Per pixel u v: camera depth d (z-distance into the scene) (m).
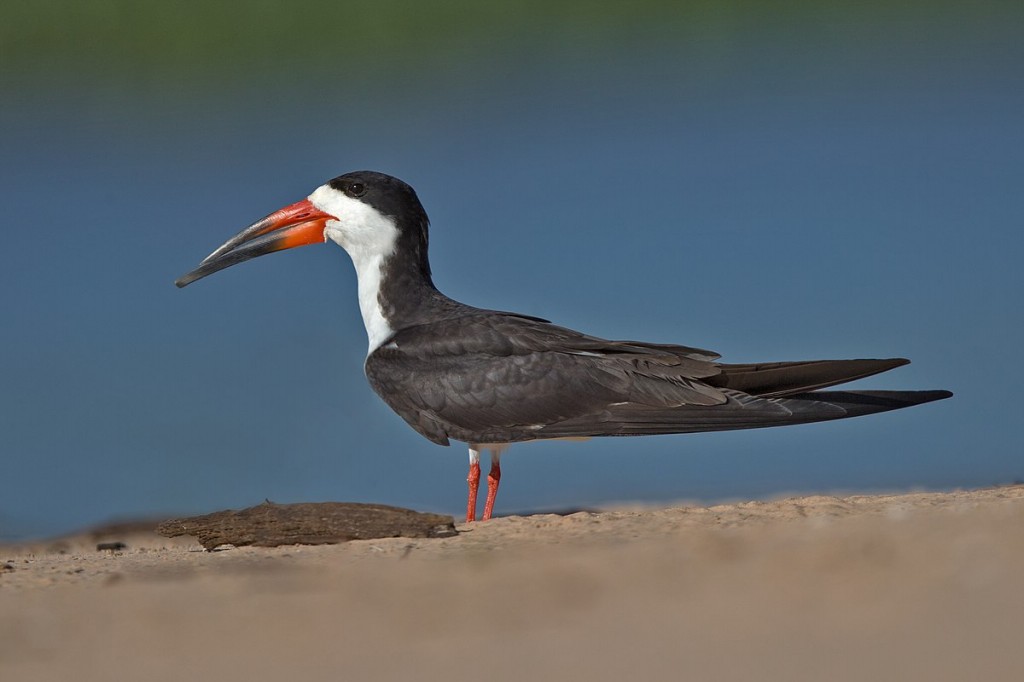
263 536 10.61
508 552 8.69
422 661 6.16
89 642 6.93
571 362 13.09
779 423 12.16
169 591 7.98
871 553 7.11
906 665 5.38
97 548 13.95
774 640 5.92
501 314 13.84
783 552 7.41
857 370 12.50
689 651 5.91
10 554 13.79
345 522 10.56
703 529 9.04
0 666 6.56
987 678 5.13
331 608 7.27
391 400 13.66
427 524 10.44
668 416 12.62
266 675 6.14
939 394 12.20
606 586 7.22
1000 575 6.44
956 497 10.42
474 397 13.18
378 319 14.16
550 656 6.04
